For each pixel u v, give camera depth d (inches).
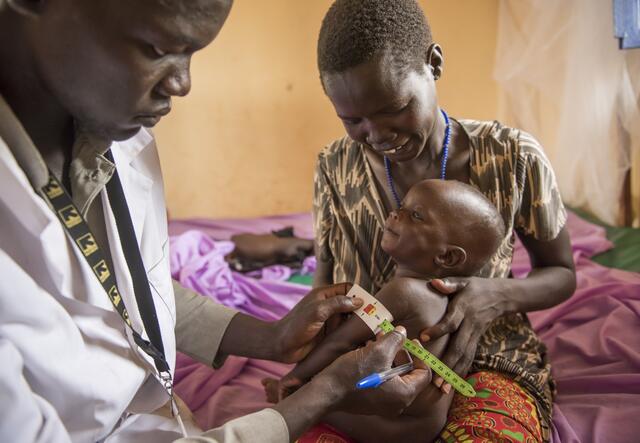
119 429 38.6
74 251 32.4
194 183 129.4
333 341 42.9
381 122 38.9
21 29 28.0
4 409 27.0
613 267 88.4
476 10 123.9
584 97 103.7
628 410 50.8
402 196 48.9
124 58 26.2
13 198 28.9
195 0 25.3
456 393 45.6
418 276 45.9
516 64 118.0
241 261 99.4
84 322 33.2
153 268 40.4
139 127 30.6
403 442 42.7
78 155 33.7
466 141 47.2
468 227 43.7
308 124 128.4
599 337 63.3
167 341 40.7
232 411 56.3
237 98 124.6
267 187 132.3
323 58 38.7
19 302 28.8
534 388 46.0
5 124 29.1
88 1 25.2
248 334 46.0
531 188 46.1
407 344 40.7
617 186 102.3
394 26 36.8
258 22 120.3
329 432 44.9
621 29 84.3
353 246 50.7
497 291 44.6
